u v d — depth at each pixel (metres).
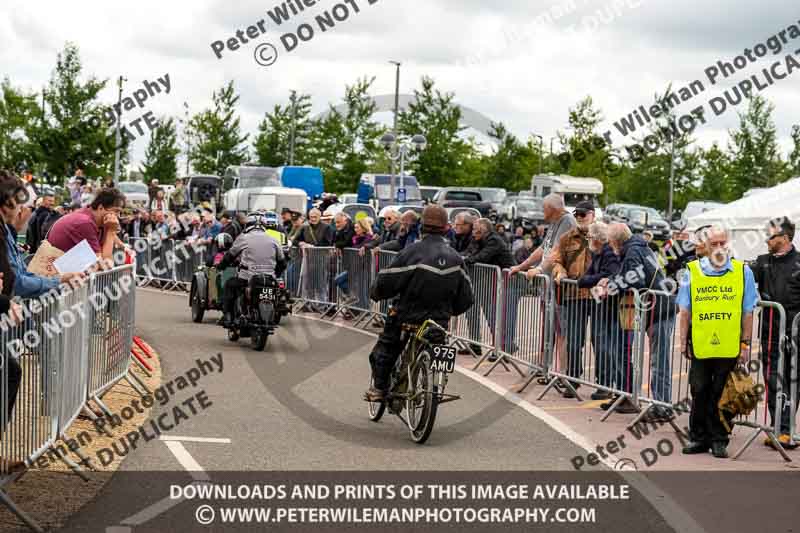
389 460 7.97
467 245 15.35
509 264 14.13
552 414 10.28
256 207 37.38
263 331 14.27
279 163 48.34
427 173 45.44
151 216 26.86
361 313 18.28
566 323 11.34
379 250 17.61
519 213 42.75
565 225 12.31
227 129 48.06
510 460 8.10
